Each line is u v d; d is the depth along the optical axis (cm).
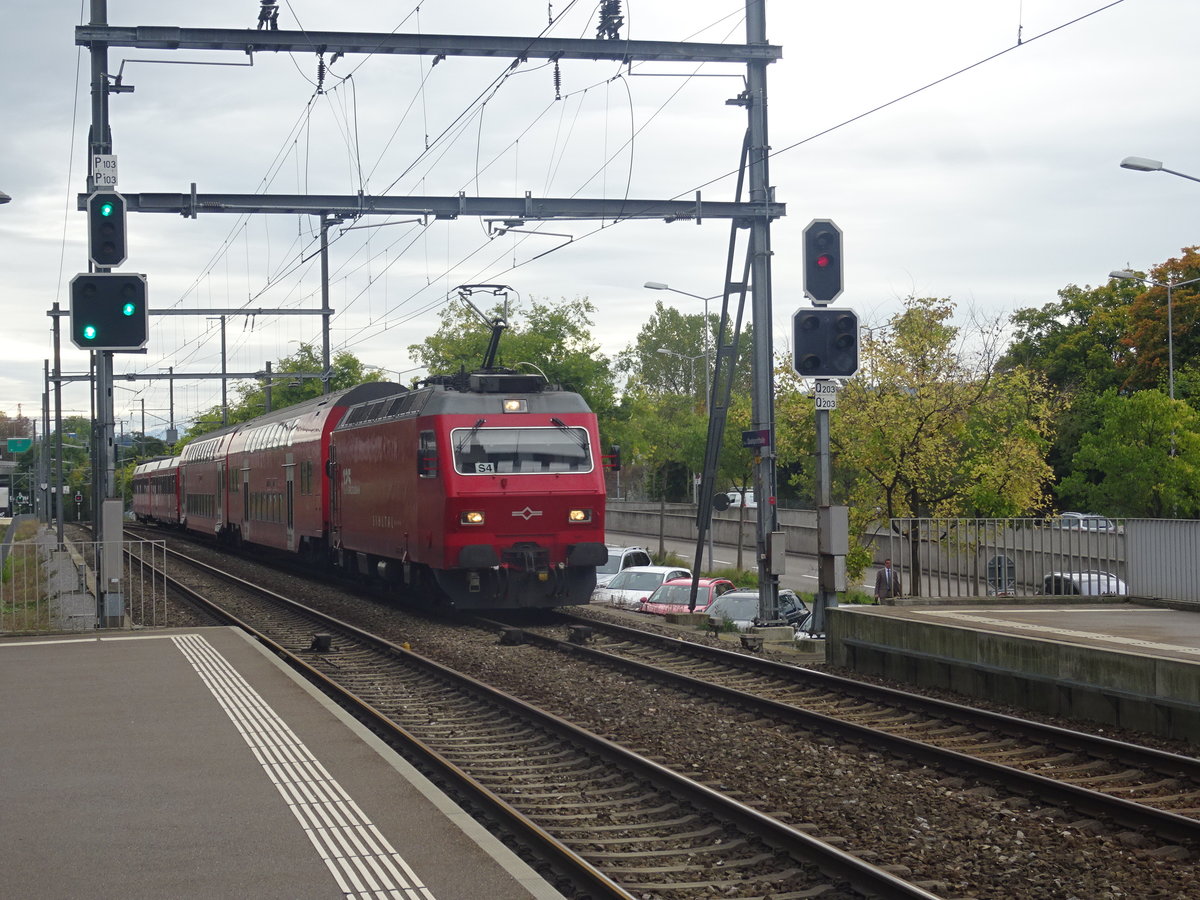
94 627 2038
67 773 980
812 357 1989
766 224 2214
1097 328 6228
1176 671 1241
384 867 733
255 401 7844
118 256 1812
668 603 2803
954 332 3259
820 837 902
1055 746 1209
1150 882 807
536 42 2016
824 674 1591
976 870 830
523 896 682
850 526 3278
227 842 786
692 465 4781
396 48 1988
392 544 2592
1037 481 3244
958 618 1773
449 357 4325
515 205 2147
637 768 1091
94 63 1950
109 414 2123
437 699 1532
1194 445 3756
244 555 4784
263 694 1341
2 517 13475
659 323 10944
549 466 2311
